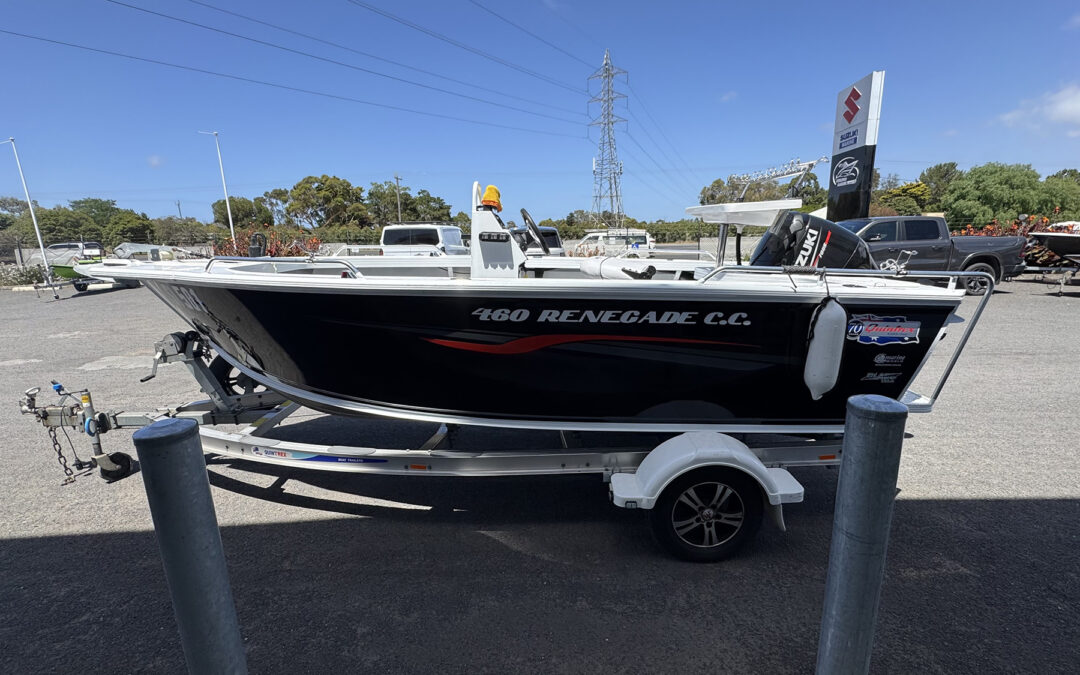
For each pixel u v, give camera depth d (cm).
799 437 359
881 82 880
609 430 304
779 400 299
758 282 291
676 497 276
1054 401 538
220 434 326
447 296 272
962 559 284
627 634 232
